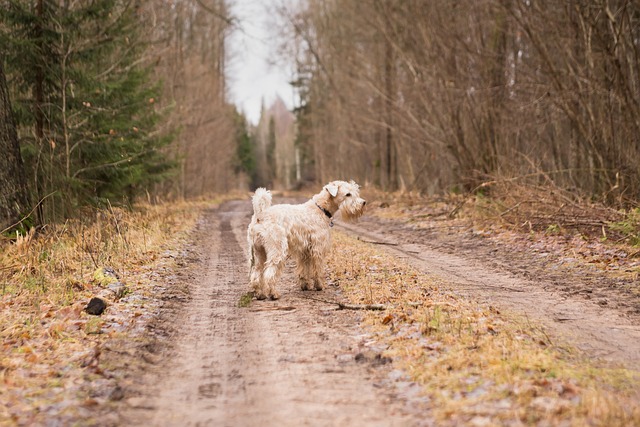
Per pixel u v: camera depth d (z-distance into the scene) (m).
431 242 14.08
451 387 4.86
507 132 20.58
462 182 22.48
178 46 31.61
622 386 4.87
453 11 21.41
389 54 28.28
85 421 4.28
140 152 17.09
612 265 10.00
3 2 13.97
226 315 7.53
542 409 4.30
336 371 5.39
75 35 15.19
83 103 14.59
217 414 4.46
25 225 11.61
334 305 7.90
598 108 16.55
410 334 6.33
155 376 5.33
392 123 29.91
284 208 8.48
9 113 11.66
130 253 11.38
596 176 16.73
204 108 38.72
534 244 12.30
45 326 6.73
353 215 8.85
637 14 16.92
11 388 4.86
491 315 7.14
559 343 6.14
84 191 15.87
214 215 24.97
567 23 16.44
